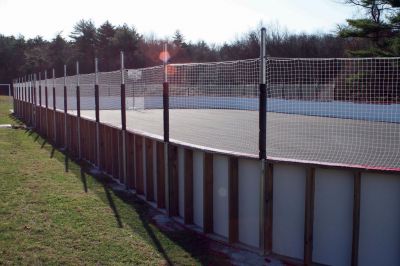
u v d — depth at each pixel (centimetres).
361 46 3506
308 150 1157
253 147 1138
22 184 886
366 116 1200
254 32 4616
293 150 1157
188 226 659
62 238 579
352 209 505
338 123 1820
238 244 585
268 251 556
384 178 488
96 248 548
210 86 1091
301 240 541
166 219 691
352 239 502
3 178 938
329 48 4066
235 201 586
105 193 844
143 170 823
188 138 1383
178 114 2592
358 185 493
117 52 6347
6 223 631
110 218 678
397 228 489
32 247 543
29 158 1238
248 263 529
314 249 532
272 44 4334
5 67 7275
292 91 1366
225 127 1756
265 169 548
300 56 4191
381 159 1022
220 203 615
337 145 1262
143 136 798
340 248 518
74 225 634
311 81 1193
